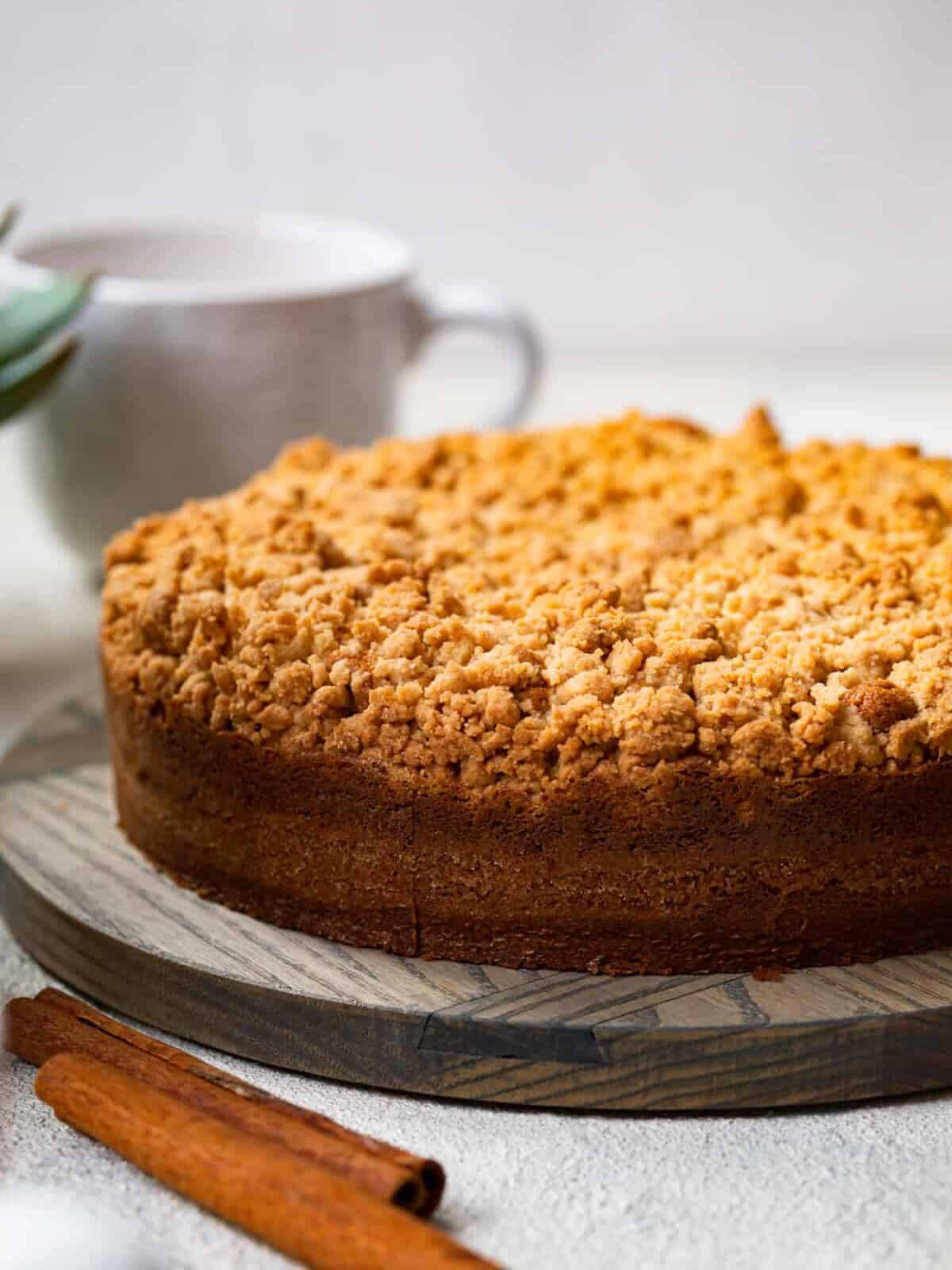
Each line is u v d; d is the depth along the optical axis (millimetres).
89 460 919
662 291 1232
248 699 724
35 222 1175
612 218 1211
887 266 1220
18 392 854
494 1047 690
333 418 925
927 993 702
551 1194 668
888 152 1188
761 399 1146
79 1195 666
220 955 716
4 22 1142
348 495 805
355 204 1199
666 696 706
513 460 837
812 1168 677
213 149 1174
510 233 1215
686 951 713
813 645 724
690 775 702
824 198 1202
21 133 1160
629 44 1170
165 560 766
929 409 1130
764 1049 688
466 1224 660
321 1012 698
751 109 1182
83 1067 686
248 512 790
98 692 855
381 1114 693
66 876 751
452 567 763
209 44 1154
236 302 895
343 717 719
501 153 1191
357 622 729
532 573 759
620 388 1168
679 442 853
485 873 712
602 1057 688
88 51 1148
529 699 712
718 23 1165
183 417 908
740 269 1225
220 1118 675
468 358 1243
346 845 719
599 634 725
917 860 713
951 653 724
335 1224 640
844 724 707
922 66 1170
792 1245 655
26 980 747
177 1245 653
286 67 1163
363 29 1161
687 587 753
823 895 711
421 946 720
